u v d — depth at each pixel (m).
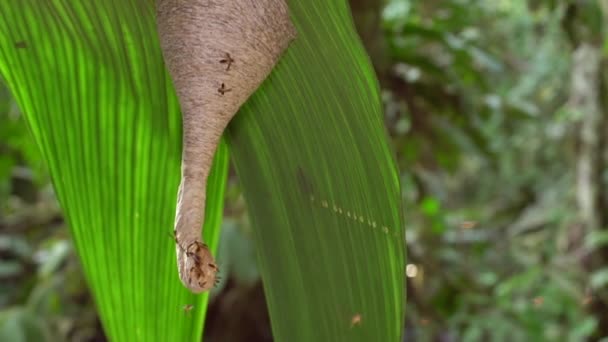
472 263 5.39
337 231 0.93
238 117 0.94
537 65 6.57
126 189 1.05
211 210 1.05
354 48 0.92
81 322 4.84
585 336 4.79
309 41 0.93
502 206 7.36
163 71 0.99
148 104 1.01
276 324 0.96
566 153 6.51
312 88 0.93
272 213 0.95
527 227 6.07
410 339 4.94
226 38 0.90
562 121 5.74
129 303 1.09
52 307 4.59
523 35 6.41
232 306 4.47
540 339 4.60
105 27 0.96
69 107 1.01
